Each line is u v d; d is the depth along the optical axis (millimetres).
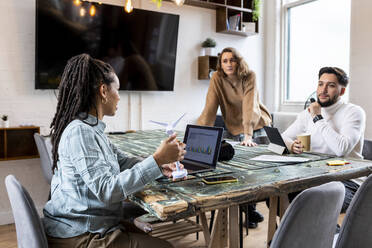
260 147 2121
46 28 3018
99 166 1011
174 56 3850
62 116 1149
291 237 917
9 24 3002
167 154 1046
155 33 3666
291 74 4672
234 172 1382
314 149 2162
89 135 1044
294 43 4609
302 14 4477
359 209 1089
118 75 3498
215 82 2959
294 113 4309
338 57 4055
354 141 1952
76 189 1034
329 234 1069
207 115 2988
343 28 3982
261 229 2645
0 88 3000
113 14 3369
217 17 4258
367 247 1125
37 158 3186
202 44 4156
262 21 4773
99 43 3324
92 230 1050
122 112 3678
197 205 1010
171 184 1208
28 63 3104
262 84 4844
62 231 1052
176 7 3969
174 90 4023
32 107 3146
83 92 1107
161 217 949
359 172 1447
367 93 3533
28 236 984
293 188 1238
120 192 982
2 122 2895
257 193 1139
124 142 2299
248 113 2744
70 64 1140
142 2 3713
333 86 2062
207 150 1526
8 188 1057
